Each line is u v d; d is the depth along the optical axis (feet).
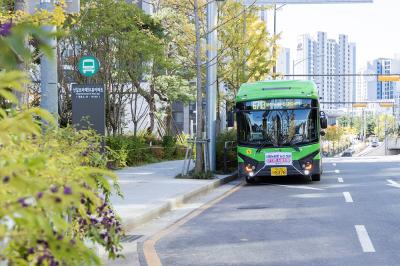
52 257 8.33
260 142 63.31
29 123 8.16
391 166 96.68
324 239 29.04
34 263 8.34
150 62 97.40
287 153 62.64
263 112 63.67
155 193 47.85
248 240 29.35
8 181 6.69
